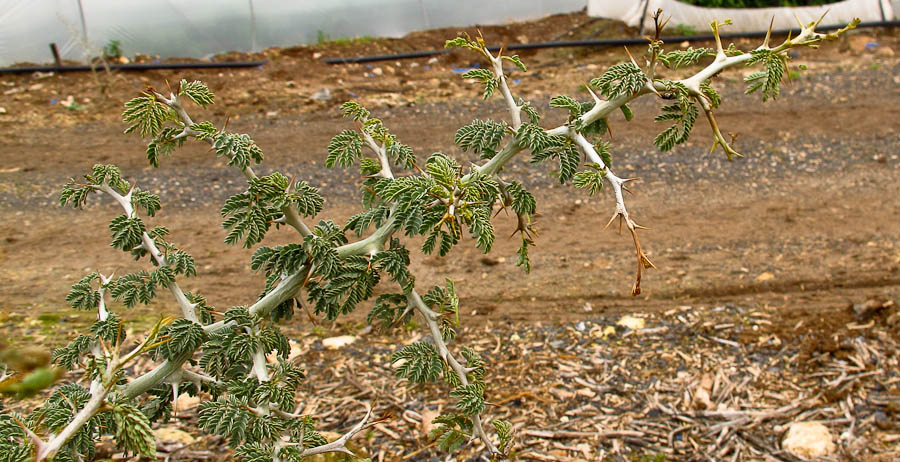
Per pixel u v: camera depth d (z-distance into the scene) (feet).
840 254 16.34
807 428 10.73
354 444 10.64
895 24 34.45
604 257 16.67
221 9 34.12
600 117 5.74
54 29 31.76
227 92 28.76
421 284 15.58
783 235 17.43
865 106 25.54
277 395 5.46
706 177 20.92
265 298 5.81
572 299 14.83
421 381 6.00
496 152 6.13
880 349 12.51
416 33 37.55
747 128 24.02
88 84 29.50
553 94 28.27
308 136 24.40
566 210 19.21
